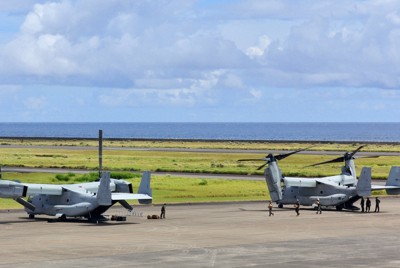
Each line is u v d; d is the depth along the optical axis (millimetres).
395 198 116188
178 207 95688
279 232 69062
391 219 83375
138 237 64250
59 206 78125
